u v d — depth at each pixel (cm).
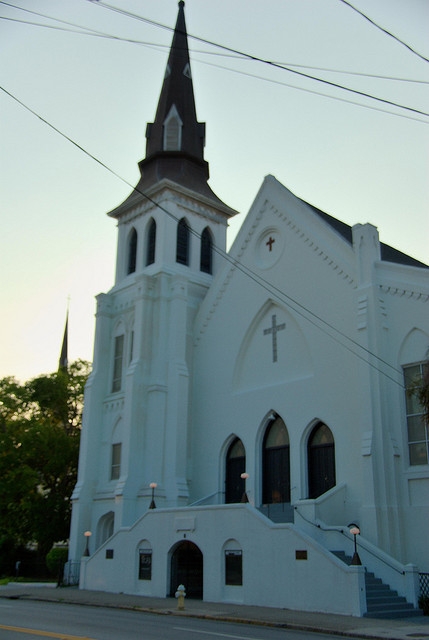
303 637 1427
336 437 2625
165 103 4122
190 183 3884
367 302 2605
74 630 1405
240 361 3186
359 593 1906
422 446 2388
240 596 2262
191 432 3291
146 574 2638
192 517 2506
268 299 3094
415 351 2472
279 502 2842
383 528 2302
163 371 3331
